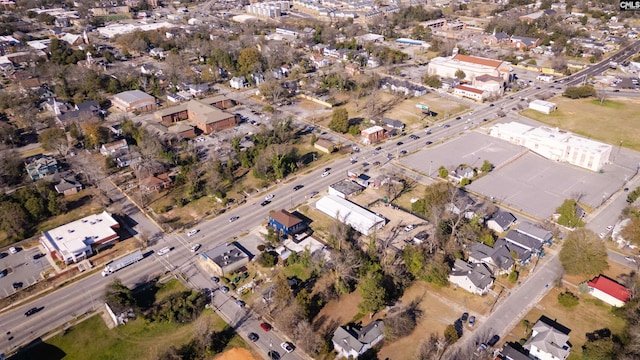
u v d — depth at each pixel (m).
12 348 69.25
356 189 109.00
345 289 77.56
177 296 77.88
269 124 147.25
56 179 113.44
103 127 135.88
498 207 102.44
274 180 116.31
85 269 85.69
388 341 69.44
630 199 103.12
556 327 71.00
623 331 69.75
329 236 93.19
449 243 86.44
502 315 73.75
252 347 69.00
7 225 93.69
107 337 71.25
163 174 116.56
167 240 94.25
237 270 85.12
